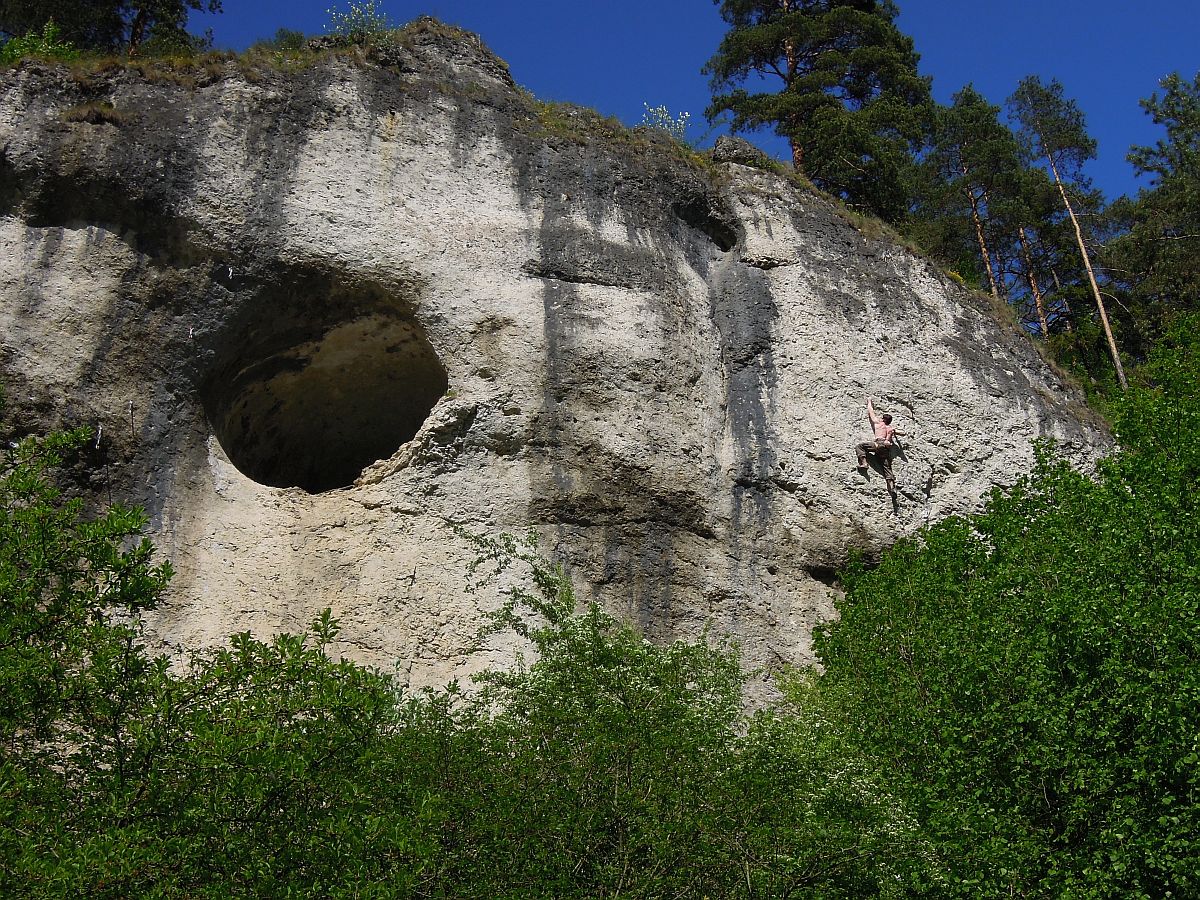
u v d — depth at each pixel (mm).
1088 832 10680
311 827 8453
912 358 17750
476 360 15055
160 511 13805
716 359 16672
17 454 10859
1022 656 11695
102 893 7738
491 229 16047
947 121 29500
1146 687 10742
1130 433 16078
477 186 16422
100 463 13836
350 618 13758
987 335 18969
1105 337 27391
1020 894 10430
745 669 14648
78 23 22594
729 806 9992
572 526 14672
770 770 10266
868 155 24797
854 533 15969
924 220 28594
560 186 16812
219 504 14133
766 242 18031
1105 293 28219
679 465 15359
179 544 13719
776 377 16703
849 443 16531
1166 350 18047
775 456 16062
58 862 7609
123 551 13406
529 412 14883
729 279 17547
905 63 28344
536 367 15133
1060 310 28516
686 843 9742
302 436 16719
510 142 17000
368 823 8602
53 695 8625
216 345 14633
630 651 11094
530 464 14742
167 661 9141
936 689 12070
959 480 17047
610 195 17047
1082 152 30641
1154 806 10477
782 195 18812
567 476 14773
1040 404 18344
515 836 9648
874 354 17484
